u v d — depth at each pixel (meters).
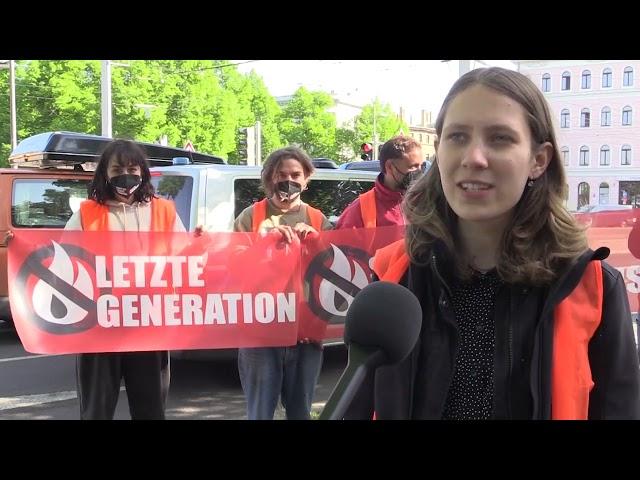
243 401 4.86
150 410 3.36
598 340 1.31
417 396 1.38
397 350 1.12
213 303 3.71
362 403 1.41
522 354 1.32
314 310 3.79
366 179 5.97
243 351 3.62
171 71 30.89
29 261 3.57
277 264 3.79
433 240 1.43
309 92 51.53
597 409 1.31
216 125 33.56
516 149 1.29
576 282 1.30
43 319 3.57
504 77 1.32
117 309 3.60
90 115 27.00
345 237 3.91
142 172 3.45
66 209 6.96
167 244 3.64
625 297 1.35
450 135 1.33
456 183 1.32
